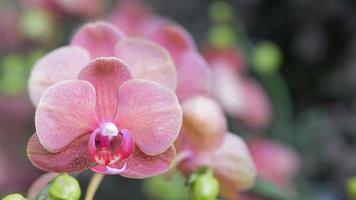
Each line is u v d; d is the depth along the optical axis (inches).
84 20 39.0
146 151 23.0
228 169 25.8
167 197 36.6
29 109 41.3
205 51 39.7
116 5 45.1
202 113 25.5
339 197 45.7
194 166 25.8
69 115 22.6
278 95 46.4
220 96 38.7
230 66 39.8
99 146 23.0
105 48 24.5
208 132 25.5
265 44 44.8
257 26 52.2
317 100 51.6
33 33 37.8
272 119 45.6
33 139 22.5
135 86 22.9
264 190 29.8
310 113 49.0
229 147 25.9
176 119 22.8
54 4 37.9
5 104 40.9
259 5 51.6
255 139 40.2
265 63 42.9
